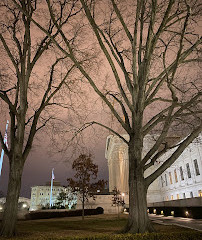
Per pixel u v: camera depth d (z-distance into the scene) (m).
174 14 11.83
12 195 12.02
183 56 12.06
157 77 12.59
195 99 11.11
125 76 12.91
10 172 12.55
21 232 12.45
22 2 14.13
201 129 10.98
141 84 11.75
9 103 12.88
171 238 8.11
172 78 10.38
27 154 13.08
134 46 12.28
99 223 18.77
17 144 12.73
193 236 8.20
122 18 12.17
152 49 11.10
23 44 14.16
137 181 10.87
